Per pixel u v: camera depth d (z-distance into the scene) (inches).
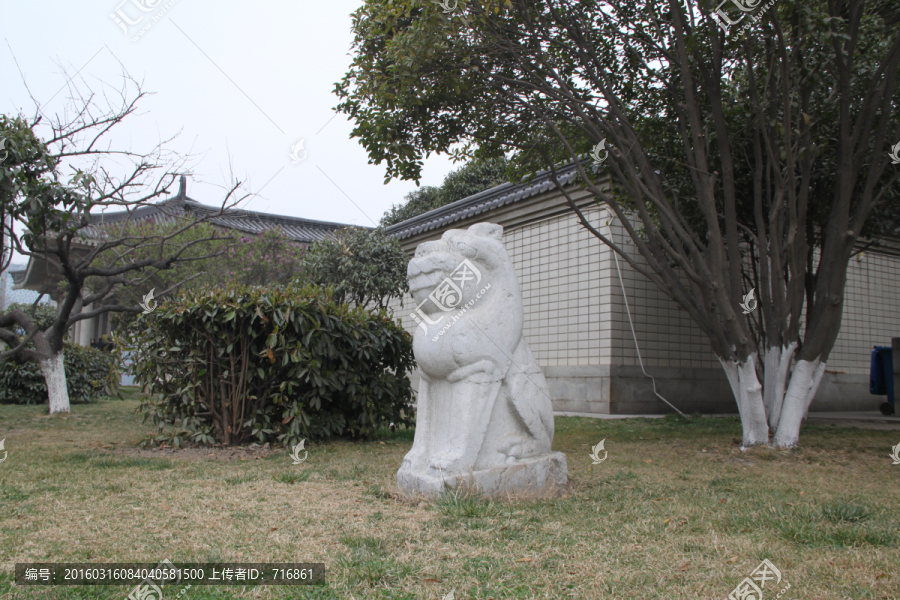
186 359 256.4
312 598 98.8
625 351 418.3
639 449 261.4
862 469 215.8
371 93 279.6
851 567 111.6
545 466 173.3
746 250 383.6
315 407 261.9
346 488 175.3
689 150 267.4
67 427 323.3
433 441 172.4
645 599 98.0
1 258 295.7
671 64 272.1
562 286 451.5
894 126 277.3
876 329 562.3
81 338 829.2
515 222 489.7
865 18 258.4
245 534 130.0
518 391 171.6
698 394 446.3
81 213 365.1
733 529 136.6
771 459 236.2
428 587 102.7
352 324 279.9
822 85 278.5
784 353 268.2
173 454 234.8
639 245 271.7
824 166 283.0
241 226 721.6
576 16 271.4
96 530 131.1
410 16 276.5
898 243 559.5
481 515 144.6
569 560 115.5
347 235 493.4
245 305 249.0
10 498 157.5
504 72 291.7
